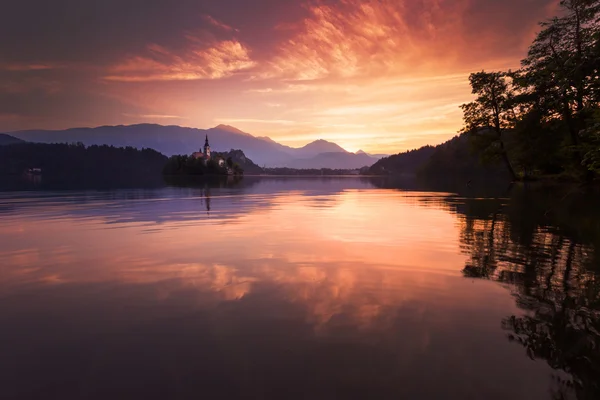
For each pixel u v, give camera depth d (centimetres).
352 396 288
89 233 1145
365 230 1159
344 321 437
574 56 1581
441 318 441
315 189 4569
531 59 2427
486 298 511
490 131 4028
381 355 354
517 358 346
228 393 297
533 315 448
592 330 404
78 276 657
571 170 2952
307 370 329
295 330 414
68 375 330
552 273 629
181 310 482
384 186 5344
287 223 1347
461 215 1508
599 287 551
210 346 380
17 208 2012
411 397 287
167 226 1286
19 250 893
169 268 705
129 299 529
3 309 495
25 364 350
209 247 905
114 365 346
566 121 2641
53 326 437
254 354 361
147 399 291
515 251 806
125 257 804
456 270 662
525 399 284
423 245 905
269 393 295
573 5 2134
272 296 532
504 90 3722
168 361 351
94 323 445
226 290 563
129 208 2003
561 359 343
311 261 748
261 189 4594
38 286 598
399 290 551
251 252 842
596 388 298
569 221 1221
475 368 329
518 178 4016
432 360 344
